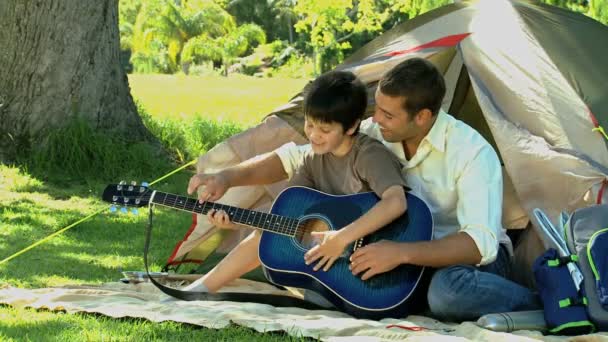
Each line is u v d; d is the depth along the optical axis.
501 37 4.81
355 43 35.91
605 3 12.11
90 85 8.76
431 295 3.75
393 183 3.84
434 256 3.74
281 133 4.77
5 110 8.53
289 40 49.12
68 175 8.47
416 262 3.73
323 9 21.05
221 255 5.03
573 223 3.77
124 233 6.53
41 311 3.81
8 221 6.77
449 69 5.18
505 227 4.45
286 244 3.91
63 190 8.04
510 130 4.45
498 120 4.50
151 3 46.09
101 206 7.58
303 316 3.76
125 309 3.74
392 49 5.20
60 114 8.62
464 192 3.90
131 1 49.81
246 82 25.62
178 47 46.34
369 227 3.75
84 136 8.58
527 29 4.82
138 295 4.11
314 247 3.81
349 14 35.31
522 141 4.40
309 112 3.90
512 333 3.54
